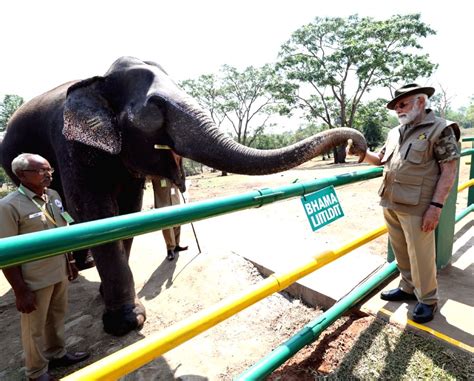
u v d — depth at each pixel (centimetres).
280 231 616
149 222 137
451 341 248
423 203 255
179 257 532
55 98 438
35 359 273
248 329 333
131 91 339
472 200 554
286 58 3117
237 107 3888
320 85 3062
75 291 478
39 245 113
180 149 308
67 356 315
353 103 3173
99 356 325
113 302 356
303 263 224
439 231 356
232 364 287
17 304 254
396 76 2945
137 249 613
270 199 188
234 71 3778
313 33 3014
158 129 316
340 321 304
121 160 364
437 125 244
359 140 275
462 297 307
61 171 379
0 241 109
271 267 434
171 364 293
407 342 257
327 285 359
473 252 409
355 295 268
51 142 407
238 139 4091
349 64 3002
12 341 372
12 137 498
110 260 350
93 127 328
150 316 389
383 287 337
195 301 407
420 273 268
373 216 675
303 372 248
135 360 144
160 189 539
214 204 159
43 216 262
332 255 243
